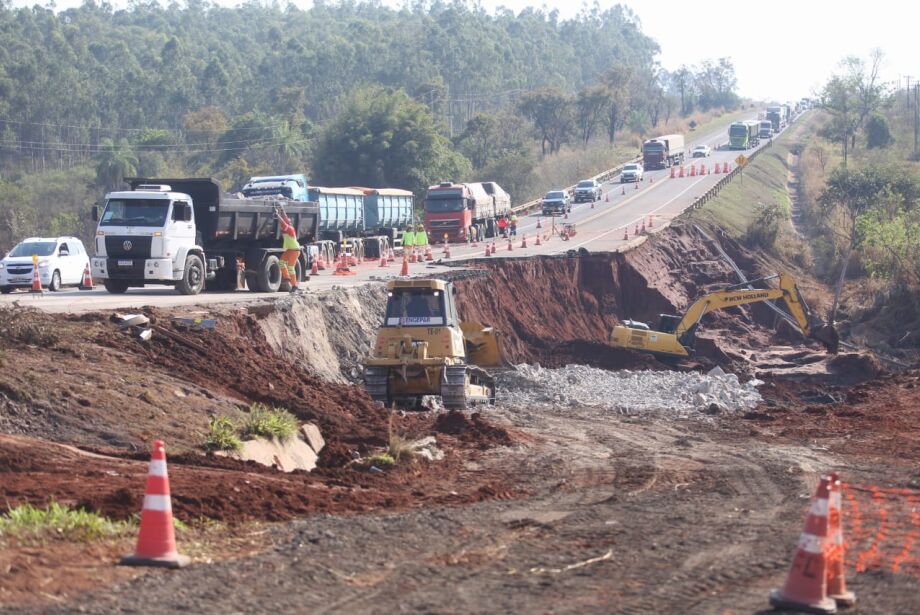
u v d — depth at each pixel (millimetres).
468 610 11000
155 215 39906
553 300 72688
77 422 19938
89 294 42344
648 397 45375
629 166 147125
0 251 128750
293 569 12477
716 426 36188
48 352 23656
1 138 187875
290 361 36562
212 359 27953
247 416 22781
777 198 141250
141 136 188625
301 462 22562
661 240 92875
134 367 24531
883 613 11391
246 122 184250
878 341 77125
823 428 34312
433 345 33844
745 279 93438
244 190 70188
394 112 142250
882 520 16891
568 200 115875
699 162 169375
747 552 14125
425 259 73688
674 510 17641
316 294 43938
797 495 19734
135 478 16766
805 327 59875
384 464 22281
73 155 195375
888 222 98188
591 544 14430
